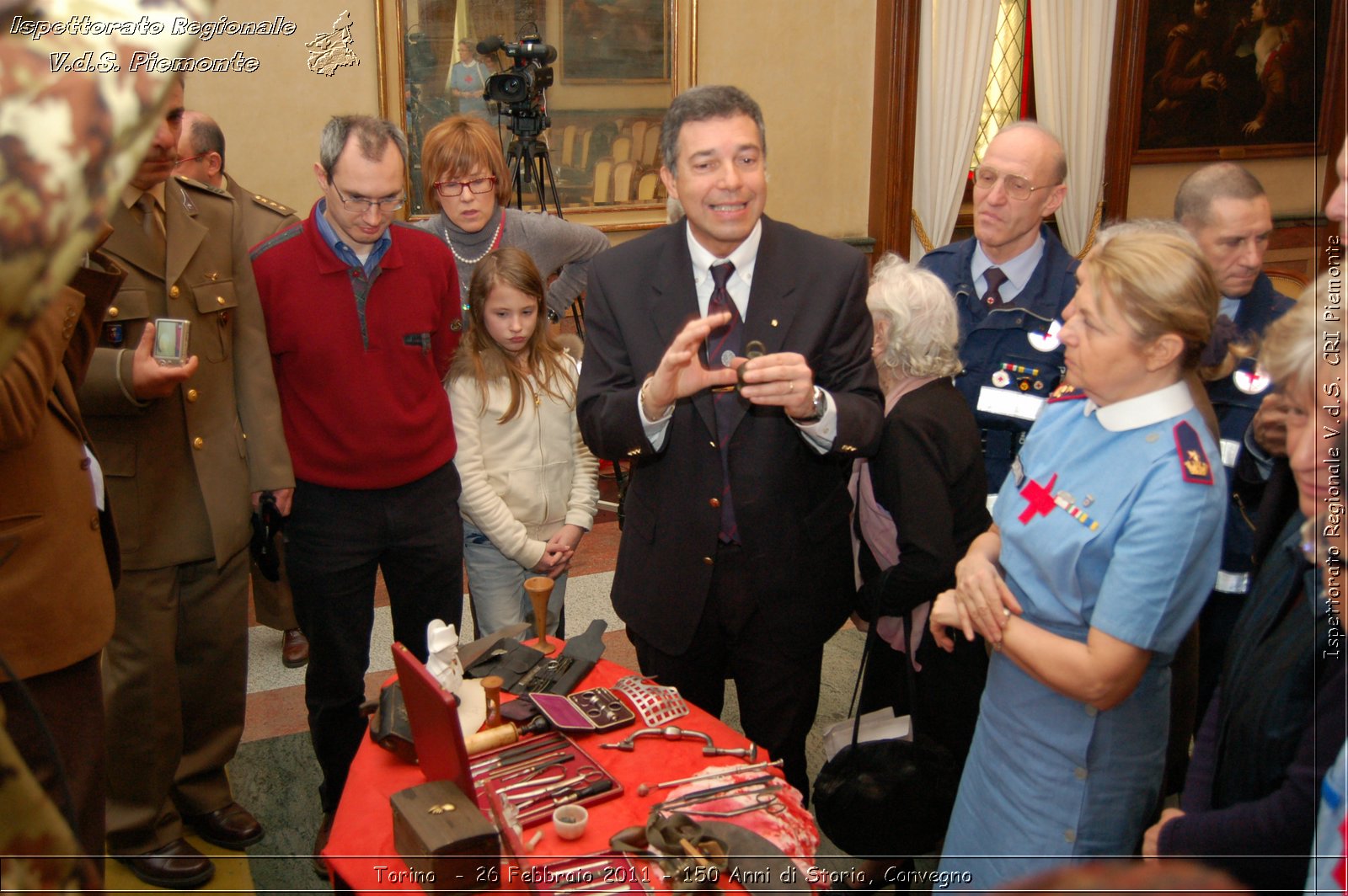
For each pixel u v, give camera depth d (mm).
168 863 2336
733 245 1942
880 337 2109
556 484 2670
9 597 1627
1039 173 2344
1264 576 1369
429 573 2537
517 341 2555
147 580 2229
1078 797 1516
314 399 2363
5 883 462
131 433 2160
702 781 1573
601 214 5840
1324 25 6754
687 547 2000
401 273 2389
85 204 342
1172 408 1418
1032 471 1572
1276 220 6969
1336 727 1133
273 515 2375
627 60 5648
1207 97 6789
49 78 340
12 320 343
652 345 1989
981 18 6121
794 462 1981
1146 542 1376
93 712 1804
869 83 6188
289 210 3203
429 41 5211
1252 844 1198
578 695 1797
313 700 2502
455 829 1327
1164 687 1558
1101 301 1390
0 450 1586
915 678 2254
